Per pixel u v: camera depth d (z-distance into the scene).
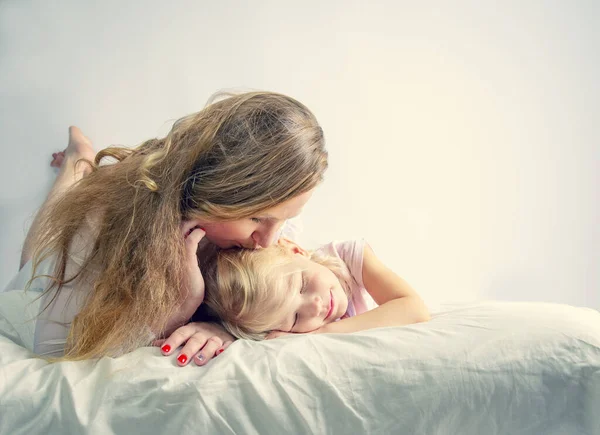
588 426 0.70
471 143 1.45
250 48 1.44
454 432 0.71
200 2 1.44
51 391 0.72
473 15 1.49
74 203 0.96
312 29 1.46
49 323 0.90
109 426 0.69
